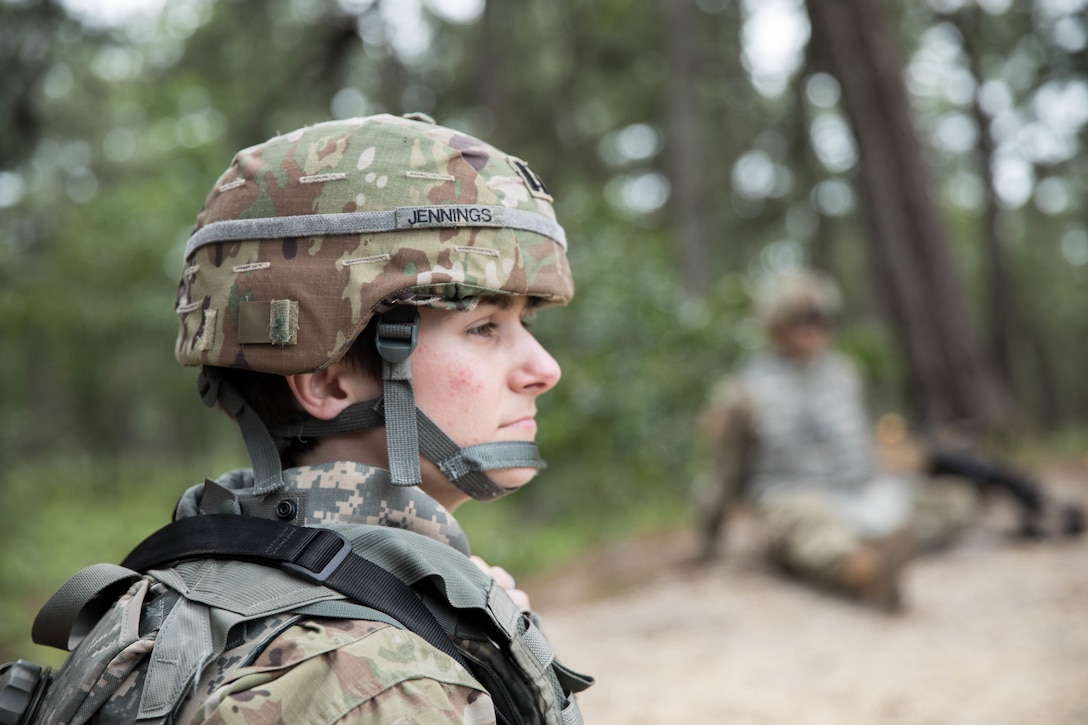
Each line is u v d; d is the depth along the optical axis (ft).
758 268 85.35
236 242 3.99
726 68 64.64
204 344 3.98
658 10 57.77
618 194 38.86
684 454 30.94
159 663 3.39
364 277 3.82
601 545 27.04
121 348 54.19
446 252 3.88
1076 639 14.42
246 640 3.39
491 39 45.98
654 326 31.53
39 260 57.21
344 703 3.17
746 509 20.92
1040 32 53.72
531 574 24.99
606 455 31.55
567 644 16.20
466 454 4.07
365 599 3.50
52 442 71.15
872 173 39.86
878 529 18.45
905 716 12.08
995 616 15.92
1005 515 23.11
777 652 14.85
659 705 12.88
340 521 3.88
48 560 33.35
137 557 3.98
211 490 4.09
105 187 60.59
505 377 4.22
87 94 48.96
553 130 59.62
